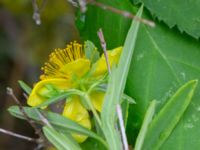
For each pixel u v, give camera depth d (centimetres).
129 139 29
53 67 30
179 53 29
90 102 28
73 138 28
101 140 28
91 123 29
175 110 28
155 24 30
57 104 30
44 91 28
